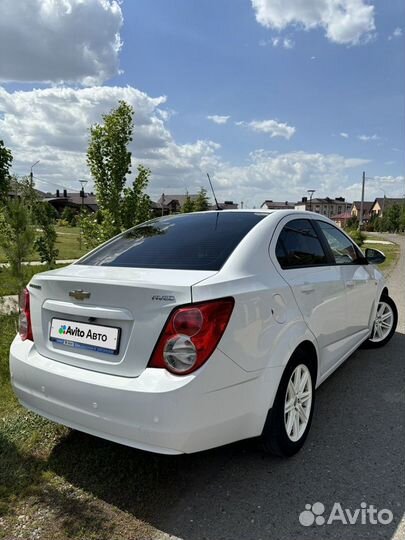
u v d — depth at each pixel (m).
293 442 2.87
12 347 2.88
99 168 6.45
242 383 2.42
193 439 2.22
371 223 93.38
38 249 7.80
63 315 2.62
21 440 3.10
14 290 5.19
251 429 2.53
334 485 2.61
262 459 2.89
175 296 2.25
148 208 6.73
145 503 2.45
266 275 2.79
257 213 3.43
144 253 2.99
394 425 3.34
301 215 3.65
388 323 5.33
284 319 2.79
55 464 2.81
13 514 2.35
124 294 2.35
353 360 4.81
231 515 2.35
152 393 2.16
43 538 2.18
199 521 2.31
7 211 5.24
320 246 3.70
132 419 2.22
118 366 2.35
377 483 2.62
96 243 6.57
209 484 2.63
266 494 2.53
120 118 6.33
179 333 2.22
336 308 3.62
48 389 2.55
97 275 2.61
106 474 2.72
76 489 2.57
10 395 3.86
